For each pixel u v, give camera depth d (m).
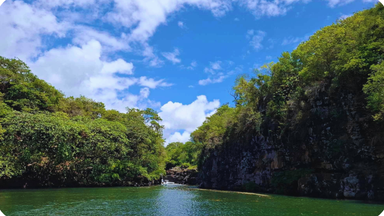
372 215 17.05
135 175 57.00
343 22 30.83
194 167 79.25
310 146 31.67
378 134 24.53
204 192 39.53
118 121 64.12
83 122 51.69
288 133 35.28
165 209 21.75
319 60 30.16
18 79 52.47
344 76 26.55
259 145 41.22
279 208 21.05
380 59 21.92
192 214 19.36
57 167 46.75
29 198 28.09
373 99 20.34
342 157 27.39
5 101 47.09
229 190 45.69
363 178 24.70
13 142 39.31
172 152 114.62
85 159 49.66
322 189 27.98
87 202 25.78
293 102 35.22
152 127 72.94
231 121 50.28
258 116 41.41
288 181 32.78
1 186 41.12
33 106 50.47
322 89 30.72
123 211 20.70
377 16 24.59
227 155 49.62
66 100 61.50
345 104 27.75
